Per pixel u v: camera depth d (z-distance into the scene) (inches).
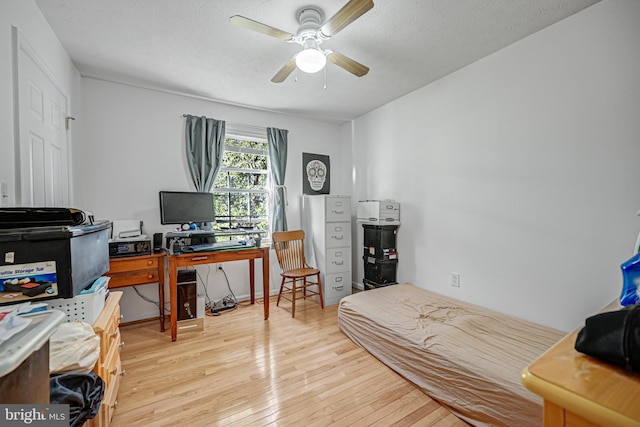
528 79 79.0
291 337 94.5
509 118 83.8
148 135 110.4
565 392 18.9
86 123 99.7
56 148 75.7
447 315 83.5
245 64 92.1
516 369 55.9
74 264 45.3
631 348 19.8
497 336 69.9
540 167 77.2
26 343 21.7
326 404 62.6
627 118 62.4
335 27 62.6
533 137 78.4
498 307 87.7
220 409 60.8
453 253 101.2
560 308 73.9
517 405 50.4
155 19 70.0
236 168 133.3
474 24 73.0
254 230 110.3
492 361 58.7
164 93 113.5
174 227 114.2
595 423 17.5
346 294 134.7
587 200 68.9
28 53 60.2
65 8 65.5
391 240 123.3
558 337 69.3
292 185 145.2
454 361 61.2
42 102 67.2
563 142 72.6
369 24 72.4
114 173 104.3
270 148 136.9
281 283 133.9
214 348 86.7
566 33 71.1
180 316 98.2
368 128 140.3
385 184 131.1
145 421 57.2
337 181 159.9
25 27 59.3
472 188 94.7
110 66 92.7
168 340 92.0
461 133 97.7
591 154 67.9
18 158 56.0
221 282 125.7
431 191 109.1
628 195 62.7
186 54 86.1
